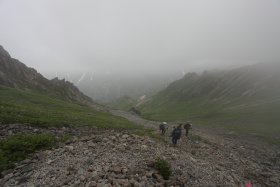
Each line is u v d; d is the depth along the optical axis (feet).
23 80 369.91
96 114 242.99
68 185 42.16
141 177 47.96
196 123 405.18
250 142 200.03
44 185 43.01
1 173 49.24
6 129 82.89
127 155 61.26
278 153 157.69
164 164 55.01
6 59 379.76
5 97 195.11
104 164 52.70
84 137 84.58
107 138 78.43
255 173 95.20
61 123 112.57
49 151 61.72
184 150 99.19
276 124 320.50
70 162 53.47
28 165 52.95
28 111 127.44
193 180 57.36
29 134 79.56
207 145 136.46
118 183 42.83
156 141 94.89
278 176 95.71
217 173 71.10
